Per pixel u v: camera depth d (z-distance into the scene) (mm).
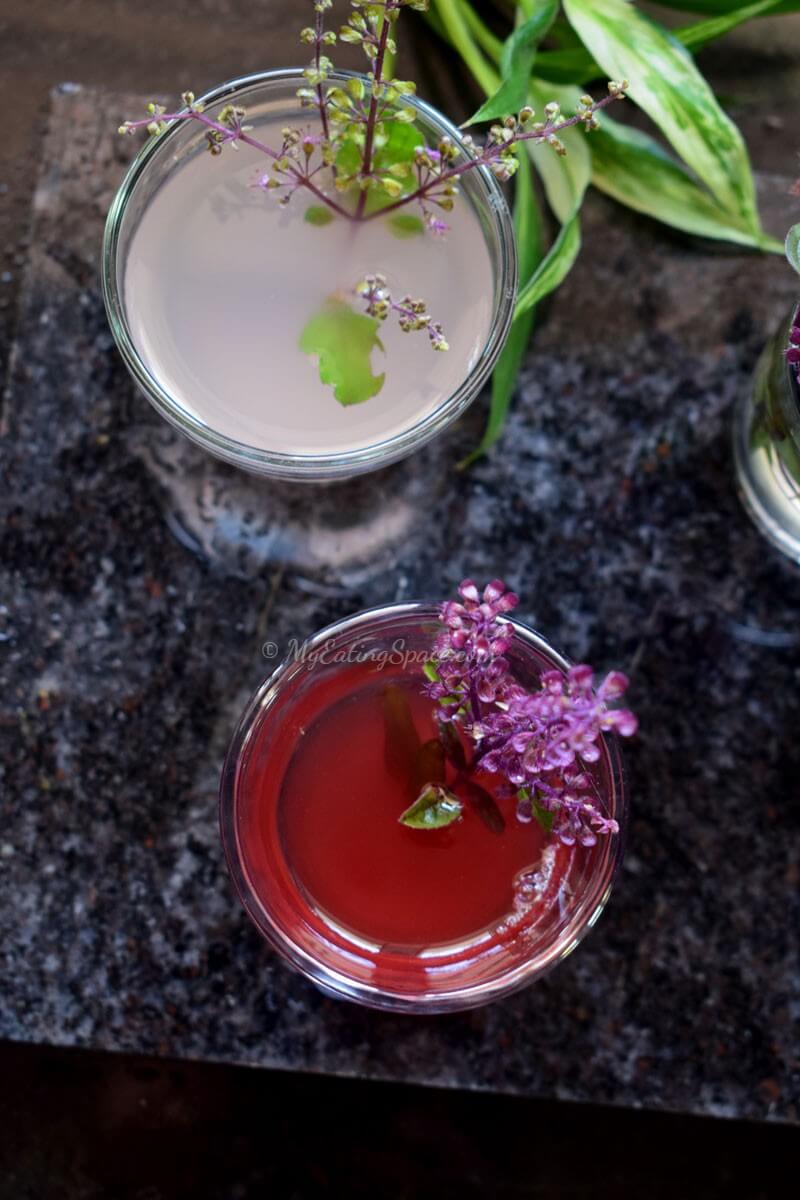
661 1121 484
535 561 429
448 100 451
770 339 419
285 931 395
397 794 397
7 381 430
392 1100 483
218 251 395
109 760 424
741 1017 424
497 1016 424
